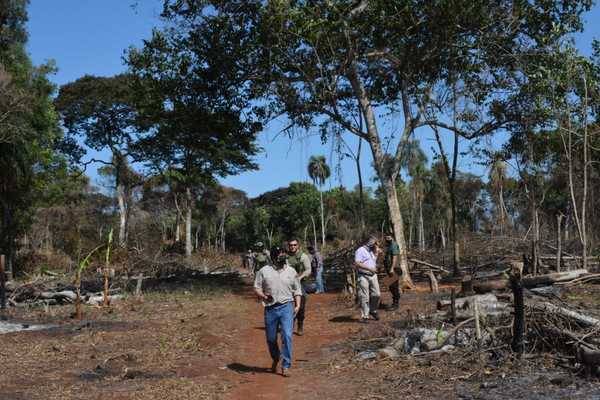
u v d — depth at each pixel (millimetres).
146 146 47500
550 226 30031
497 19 21344
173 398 7637
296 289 9188
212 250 55500
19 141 31312
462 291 14023
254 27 21016
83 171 55406
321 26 19812
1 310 16484
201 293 21031
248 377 8883
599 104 19859
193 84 22906
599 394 6645
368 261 13430
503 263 25422
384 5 20359
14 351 10688
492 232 30562
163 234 59719
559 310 9109
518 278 8484
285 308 8992
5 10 31000
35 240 45188
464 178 53688
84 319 14828
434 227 57312
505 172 32469
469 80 22891
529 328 8781
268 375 9023
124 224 54500
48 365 9586
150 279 25500
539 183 24672
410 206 62969
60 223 49250
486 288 13602
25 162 33000
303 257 12625
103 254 24281
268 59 21188
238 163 48125
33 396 7711
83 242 35844
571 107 19797
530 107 22281
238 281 28438
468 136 24156
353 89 23172
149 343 11406
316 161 53781
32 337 12078
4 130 29016
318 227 81062
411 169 51156
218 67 21906
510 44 22125
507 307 10469
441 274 25062
